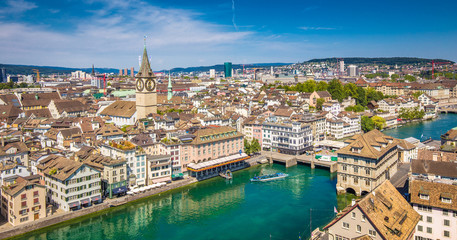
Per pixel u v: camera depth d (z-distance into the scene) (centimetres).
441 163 13538
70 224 14012
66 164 14875
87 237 13300
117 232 13662
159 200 16688
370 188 15738
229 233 13375
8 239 12625
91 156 16875
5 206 13625
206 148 19788
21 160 17025
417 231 10600
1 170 14400
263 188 18150
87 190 14812
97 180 15112
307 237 12838
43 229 13438
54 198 14950
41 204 13612
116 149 16975
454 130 19700
